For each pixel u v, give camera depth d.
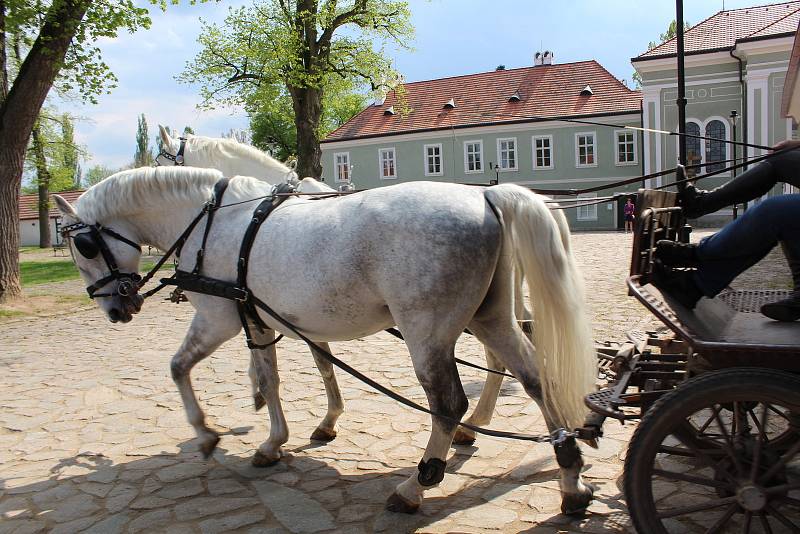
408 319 3.30
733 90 30.75
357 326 3.60
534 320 3.28
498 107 38.03
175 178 4.31
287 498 3.80
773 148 3.27
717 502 2.73
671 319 2.75
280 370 6.86
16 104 12.57
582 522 3.32
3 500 3.96
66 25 11.91
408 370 6.63
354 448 4.56
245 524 3.49
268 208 3.92
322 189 5.27
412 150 39.47
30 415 5.74
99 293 4.54
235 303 3.94
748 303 3.99
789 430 2.96
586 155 35.44
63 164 41.19
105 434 5.14
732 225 3.04
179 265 4.19
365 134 40.59
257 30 21.17
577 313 3.25
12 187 13.05
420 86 42.22
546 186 36.56
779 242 2.95
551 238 3.29
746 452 2.82
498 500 3.63
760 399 2.50
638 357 3.96
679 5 11.12
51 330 10.59
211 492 3.93
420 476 3.39
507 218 3.39
